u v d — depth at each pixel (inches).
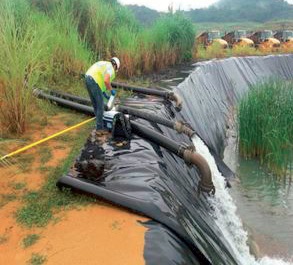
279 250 305.4
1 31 303.0
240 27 3841.0
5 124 303.6
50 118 358.6
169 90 482.9
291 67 1114.7
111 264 164.9
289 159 472.4
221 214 320.2
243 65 926.4
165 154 295.4
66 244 180.2
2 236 188.7
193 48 833.5
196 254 189.5
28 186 233.8
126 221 194.5
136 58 608.7
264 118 476.7
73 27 560.7
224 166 460.8
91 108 370.6
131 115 349.4
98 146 286.2
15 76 294.7
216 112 629.9
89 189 217.3
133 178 232.5
